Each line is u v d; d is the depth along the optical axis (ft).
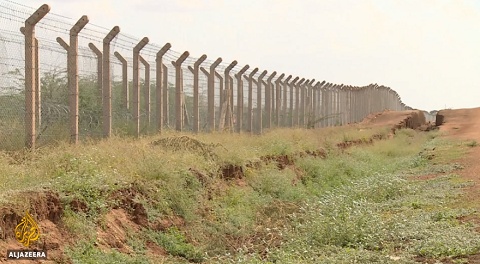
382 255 45.34
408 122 289.33
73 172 51.96
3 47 65.67
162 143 76.54
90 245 45.39
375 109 358.84
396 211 64.59
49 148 64.13
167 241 53.57
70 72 73.31
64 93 77.00
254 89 144.66
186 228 57.98
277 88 156.46
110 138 73.41
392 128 228.63
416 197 71.82
